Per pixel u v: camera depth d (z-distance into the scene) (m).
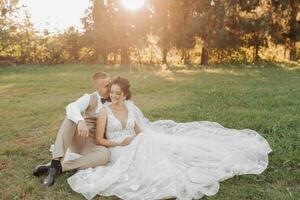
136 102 10.78
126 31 25.84
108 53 26.41
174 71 20.11
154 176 4.77
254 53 27.27
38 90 13.14
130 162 5.00
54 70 20.80
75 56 26.08
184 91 12.60
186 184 4.69
